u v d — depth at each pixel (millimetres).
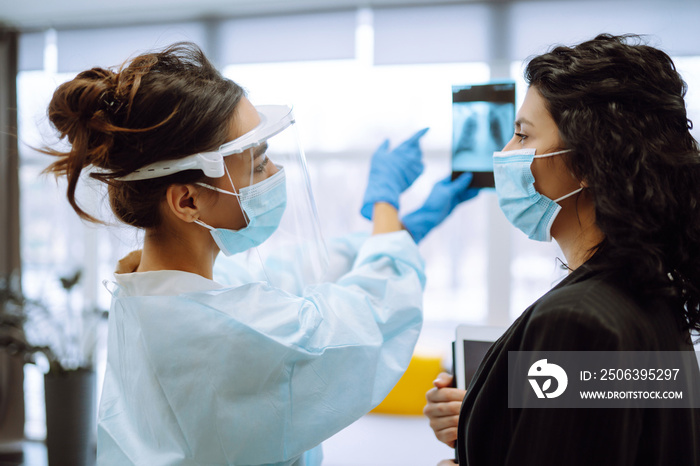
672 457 716
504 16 3594
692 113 2678
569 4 3514
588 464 642
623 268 706
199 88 894
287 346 899
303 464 1082
